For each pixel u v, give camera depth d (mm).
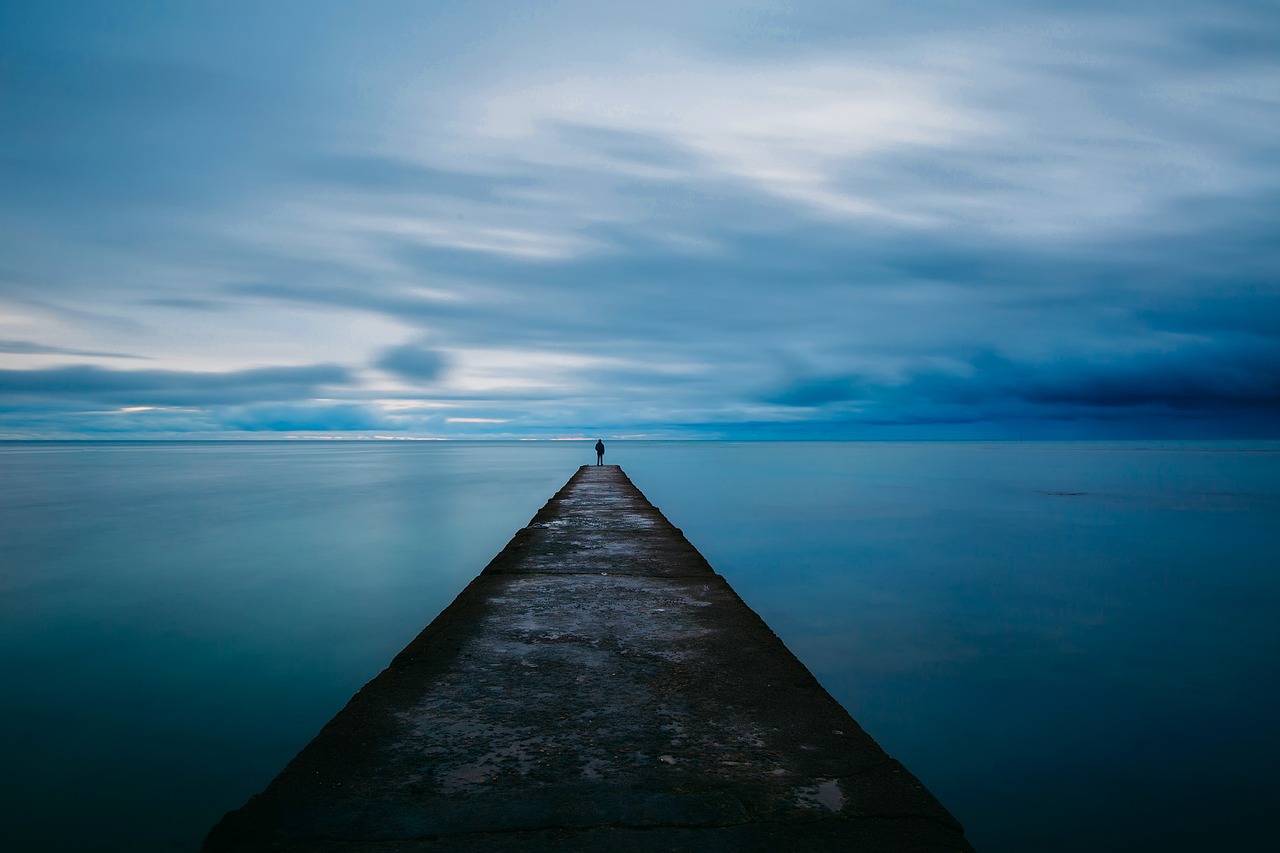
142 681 6359
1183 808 4496
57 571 11211
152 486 28328
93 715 5594
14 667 6723
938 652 7625
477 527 16203
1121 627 8641
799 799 2334
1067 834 4207
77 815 4094
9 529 15641
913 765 5066
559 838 2098
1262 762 5109
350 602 9312
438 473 38250
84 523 16672
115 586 10172
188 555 12562
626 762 2594
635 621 4559
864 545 14453
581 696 3250
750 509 21062
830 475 38406
